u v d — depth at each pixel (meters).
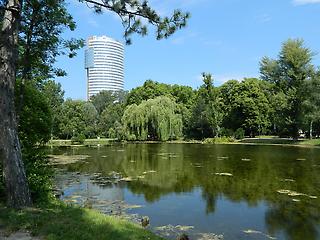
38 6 13.86
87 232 9.12
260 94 76.88
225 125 79.19
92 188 21.91
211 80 78.31
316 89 55.69
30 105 14.77
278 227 13.91
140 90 100.62
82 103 96.94
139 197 19.39
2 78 11.35
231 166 31.03
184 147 56.53
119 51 180.38
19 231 9.08
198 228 13.80
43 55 15.55
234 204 17.56
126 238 9.06
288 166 30.47
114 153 46.47
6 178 11.36
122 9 12.30
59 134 84.56
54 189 20.97
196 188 21.61
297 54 62.28
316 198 18.59
